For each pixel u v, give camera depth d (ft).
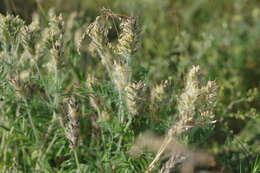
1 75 3.44
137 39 3.23
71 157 3.42
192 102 3.05
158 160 3.35
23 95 3.34
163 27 4.86
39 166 3.46
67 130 3.27
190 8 5.32
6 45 3.41
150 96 3.43
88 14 4.65
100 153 3.47
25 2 4.08
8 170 3.48
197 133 3.50
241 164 3.54
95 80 3.40
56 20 3.37
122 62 3.27
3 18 3.33
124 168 3.38
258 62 4.63
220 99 4.03
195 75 3.14
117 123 3.35
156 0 5.08
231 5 5.53
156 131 3.47
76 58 3.80
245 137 3.87
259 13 5.07
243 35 4.84
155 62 4.21
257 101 4.17
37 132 3.46
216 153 3.79
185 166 3.52
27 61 3.74
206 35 4.60
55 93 3.44
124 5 4.82
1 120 3.58
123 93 3.30
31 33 3.35
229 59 4.51
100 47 3.30
